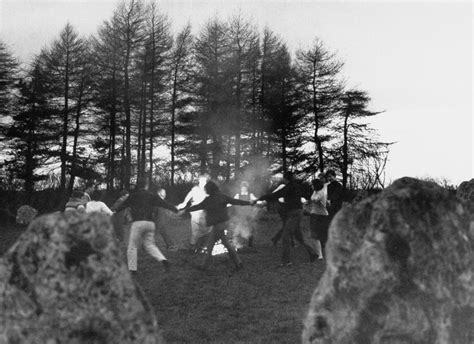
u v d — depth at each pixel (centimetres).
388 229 358
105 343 320
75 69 5422
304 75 5612
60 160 5391
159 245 1711
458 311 355
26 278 328
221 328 710
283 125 5394
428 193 373
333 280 362
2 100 5516
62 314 321
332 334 354
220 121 5150
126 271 332
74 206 1384
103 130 5503
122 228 1590
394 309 347
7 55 5478
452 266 361
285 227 1254
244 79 5359
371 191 2288
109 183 5044
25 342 319
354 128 5497
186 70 5425
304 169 5356
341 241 366
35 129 5406
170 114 5381
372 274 352
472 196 1090
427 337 347
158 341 326
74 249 330
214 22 5325
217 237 1184
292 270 1184
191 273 1146
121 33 5200
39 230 335
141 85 5228
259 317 770
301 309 812
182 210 1169
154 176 5009
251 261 1320
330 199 1341
